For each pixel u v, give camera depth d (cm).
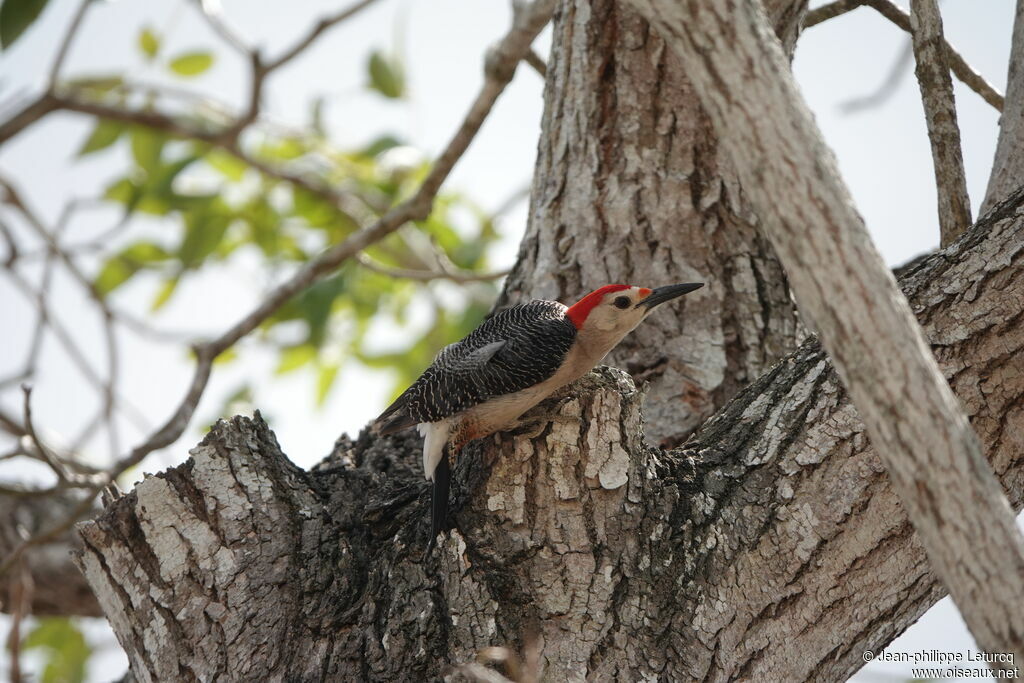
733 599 764
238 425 870
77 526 803
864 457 783
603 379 841
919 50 948
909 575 768
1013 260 800
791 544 771
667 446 1016
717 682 749
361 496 882
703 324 1067
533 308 1006
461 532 807
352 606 802
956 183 938
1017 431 773
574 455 784
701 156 1091
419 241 1616
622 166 1091
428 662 762
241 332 1183
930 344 786
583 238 1095
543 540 780
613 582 769
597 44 1095
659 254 1080
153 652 775
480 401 913
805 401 834
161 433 1069
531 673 629
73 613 1431
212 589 787
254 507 823
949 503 518
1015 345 781
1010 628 508
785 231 533
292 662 771
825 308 529
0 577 1051
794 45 1085
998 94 1131
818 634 762
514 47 1142
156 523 802
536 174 1150
